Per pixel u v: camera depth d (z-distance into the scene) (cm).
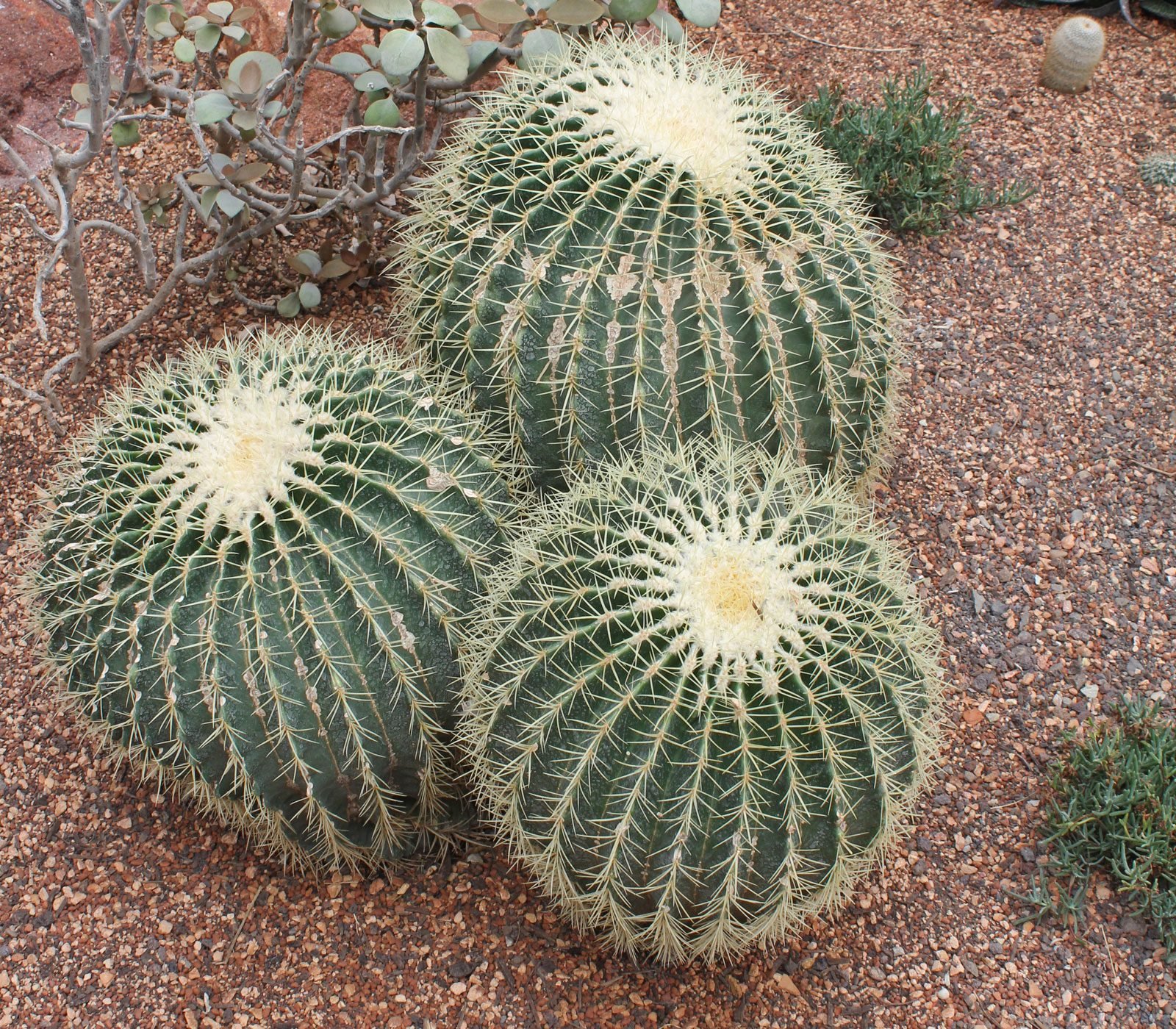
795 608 262
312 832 312
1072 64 668
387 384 317
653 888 271
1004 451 491
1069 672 418
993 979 338
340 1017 308
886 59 694
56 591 307
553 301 322
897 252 579
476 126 372
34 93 546
